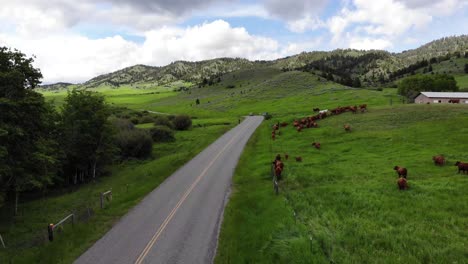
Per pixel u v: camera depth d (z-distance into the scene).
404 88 115.06
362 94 121.12
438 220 20.69
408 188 26.50
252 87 196.50
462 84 157.50
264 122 87.50
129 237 22.36
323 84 165.88
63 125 45.84
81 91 48.72
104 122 48.06
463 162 31.23
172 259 19.00
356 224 21.08
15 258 20.92
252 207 26.95
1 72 28.25
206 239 21.34
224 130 81.38
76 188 43.53
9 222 29.47
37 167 32.97
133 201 30.47
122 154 57.34
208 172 39.78
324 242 18.80
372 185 28.06
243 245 20.00
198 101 177.25
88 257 19.78
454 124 47.97
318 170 34.94
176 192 32.50
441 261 16.19
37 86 32.31
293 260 17.08
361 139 48.44
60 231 24.33
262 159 44.22
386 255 17.14
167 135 74.12
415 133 47.16
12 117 28.88
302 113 93.38
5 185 30.78
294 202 26.03
